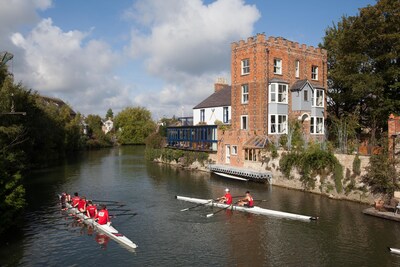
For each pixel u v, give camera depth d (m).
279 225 19.36
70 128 73.44
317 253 15.49
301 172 27.78
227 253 15.63
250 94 35.53
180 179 35.25
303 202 24.00
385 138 22.38
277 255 15.35
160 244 16.80
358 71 33.72
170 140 49.69
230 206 22.98
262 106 34.62
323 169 25.67
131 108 112.38
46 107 61.28
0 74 35.88
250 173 31.22
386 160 21.44
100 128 107.00
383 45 31.36
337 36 41.53
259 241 17.03
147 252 15.84
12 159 32.53
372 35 31.11
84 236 18.00
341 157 24.55
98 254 15.67
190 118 50.62
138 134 108.81
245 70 36.38
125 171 42.03
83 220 20.41
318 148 26.77
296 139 31.23
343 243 16.52
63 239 17.58
